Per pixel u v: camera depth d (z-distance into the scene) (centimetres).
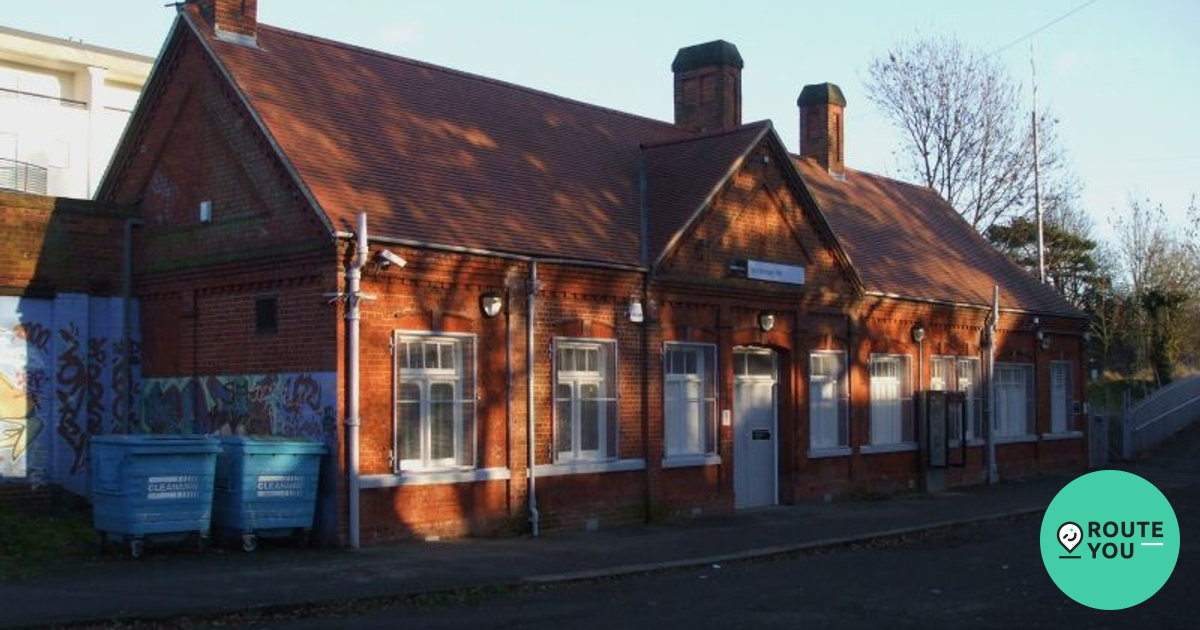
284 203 1653
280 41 1894
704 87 2669
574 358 1891
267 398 1669
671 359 2059
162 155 1873
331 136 1745
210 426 1756
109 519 1463
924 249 2969
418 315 1658
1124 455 3497
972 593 1301
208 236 1775
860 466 2461
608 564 1495
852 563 1574
